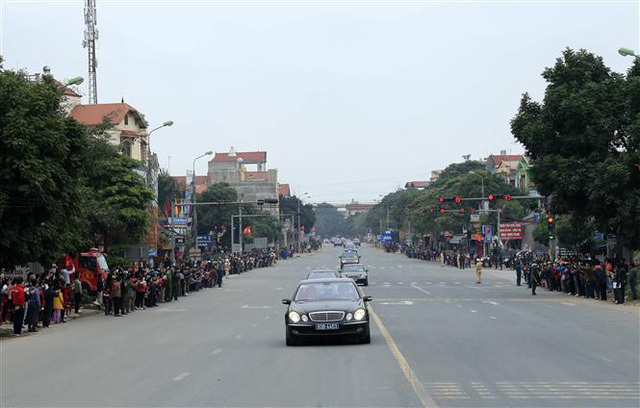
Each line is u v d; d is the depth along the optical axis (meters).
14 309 25.00
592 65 43.91
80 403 11.80
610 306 33.91
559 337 20.72
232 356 17.39
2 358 18.56
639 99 40.53
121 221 44.25
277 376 14.12
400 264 105.88
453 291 48.09
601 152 41.31
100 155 44.03
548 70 44.06
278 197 180.75
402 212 184.00
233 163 174.00
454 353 17.22
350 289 20.16
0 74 27.59
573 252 61.09
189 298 46.00
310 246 178.38
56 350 19.95
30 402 12.01
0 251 26.95
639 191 39.47
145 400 11.91
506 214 99.31
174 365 16.08
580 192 41.78
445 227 111.50
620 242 40.97
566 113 41.41
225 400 11.76
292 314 18.86
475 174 107.19
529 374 14.05
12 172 26.12
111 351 19.22
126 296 34.41
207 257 82.31
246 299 44.00
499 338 20.52
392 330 22.95
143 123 64.81
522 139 43.84
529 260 61.12
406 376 13.77
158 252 62.50
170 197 95.94
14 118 26.11
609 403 11.24
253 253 103.19
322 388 12.65
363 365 15.29
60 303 29.41
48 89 29.06
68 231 29.92
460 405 11.09
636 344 18.95
